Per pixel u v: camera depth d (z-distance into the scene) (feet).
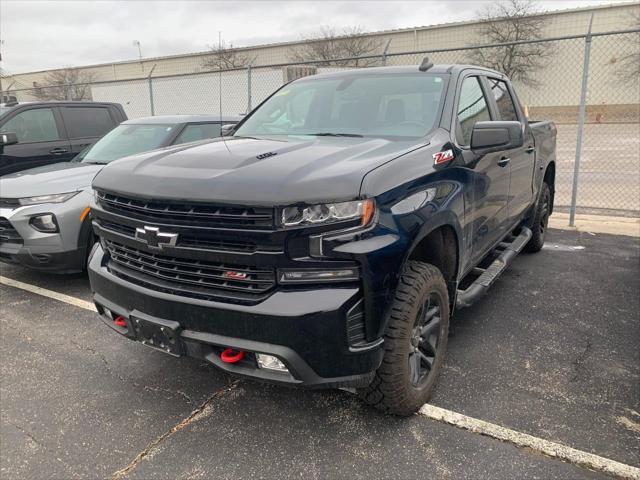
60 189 15.29
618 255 19.21
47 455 8.54
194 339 8.01
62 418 9.54
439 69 12.03
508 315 13.73
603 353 11.59
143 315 8.59
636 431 8.81
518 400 9.78
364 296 7.50
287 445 8.70
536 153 16.67
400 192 8.03
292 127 11.98
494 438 8.71
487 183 11.57
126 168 9.36
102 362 11.62
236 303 7.64
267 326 7.38
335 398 10.03
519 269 17.58
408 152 8.91
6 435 9.07
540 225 18.78
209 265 7.89
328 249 7.25
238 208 7.36
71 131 26.09
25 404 10.00
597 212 26.94
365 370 7.76
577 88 96.48
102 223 9.78
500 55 101.91
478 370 10.89
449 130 10.41
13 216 14.80
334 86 12.59
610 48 94.48
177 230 7.92
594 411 9.40
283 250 7.26
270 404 9.90
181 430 9.15
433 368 9.68
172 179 8.14
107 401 10.08
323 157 8.44
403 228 7.86
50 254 15.03
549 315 13.71
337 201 7.22
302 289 7.40
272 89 32.42
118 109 28.53
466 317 13.61
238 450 8.59
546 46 99.60
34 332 13.24
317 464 8.22
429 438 8.75
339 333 7.35
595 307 14.21
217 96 36.22
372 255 7.37
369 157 8.42
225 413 9.63
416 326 8.95
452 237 9.94
